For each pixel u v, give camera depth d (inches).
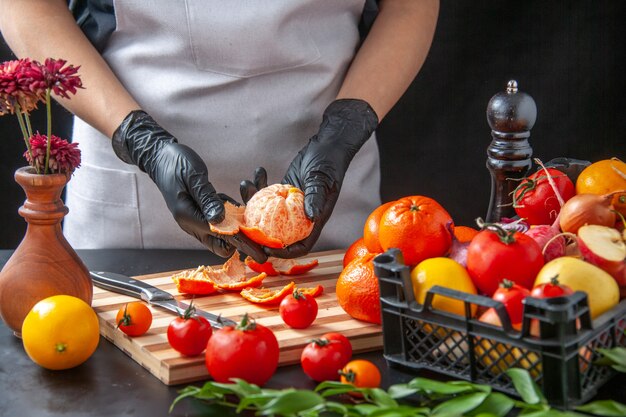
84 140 65.8
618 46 88.0
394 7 64.8
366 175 66.3
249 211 50.8
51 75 42.3
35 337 41.1
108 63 62.6
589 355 37.2
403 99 94.1
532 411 34.8
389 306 40.3
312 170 53.9
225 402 37.9
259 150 62.8
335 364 39.5
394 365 41.4
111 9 61.7
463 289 39.3
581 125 90.9
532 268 39.0
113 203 65.4
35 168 45.8
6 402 38.8
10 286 45.1
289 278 54.0
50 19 58.4
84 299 46.6
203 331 40.7
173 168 52.4
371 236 47.3
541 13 88.7
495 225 39.4
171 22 59.6
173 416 37.4
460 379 39.4
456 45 91.1
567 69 89.6
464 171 95.2
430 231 42.4
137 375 41.8
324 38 62.2
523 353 36.2
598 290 37.4
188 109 61.7
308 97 62.0
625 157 90.4
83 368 42.5
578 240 40.3
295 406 34.2
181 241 65.8
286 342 43.0
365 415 35.2
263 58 60.3
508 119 47.8
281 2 59.2
